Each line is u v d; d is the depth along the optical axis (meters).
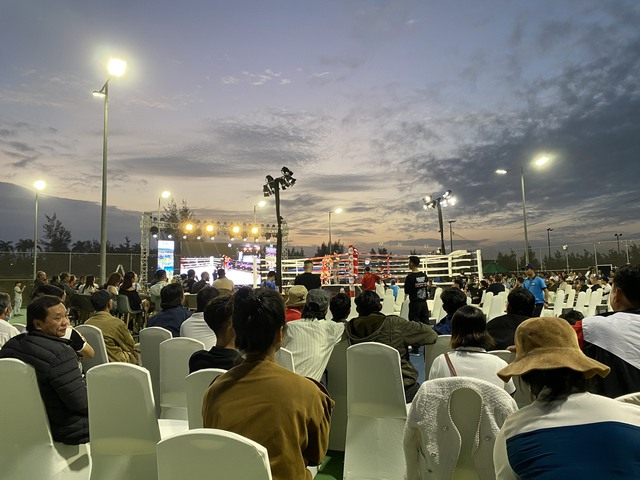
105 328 5.10
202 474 1.45
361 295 3.94
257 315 1.86
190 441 1.45
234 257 39.12
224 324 2.98
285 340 3.69
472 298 14.67
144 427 2.62
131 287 10.18
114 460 2.67
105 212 13.94
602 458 1.25
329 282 21.61
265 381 1.76
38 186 27.06
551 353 1.51
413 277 8.15
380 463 3.18
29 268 30.14
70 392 2.96
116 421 2.64
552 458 1.29
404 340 3.72
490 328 4.01
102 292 5.39
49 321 3.21
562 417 1.38
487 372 2.53
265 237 29.05
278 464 1.62
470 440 2.08
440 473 2.03
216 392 1.80
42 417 2.92
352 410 3.29
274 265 29.20
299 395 1.75
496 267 27.95
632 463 1.24
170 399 3.73
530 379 1.51
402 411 3.14
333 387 4.05
